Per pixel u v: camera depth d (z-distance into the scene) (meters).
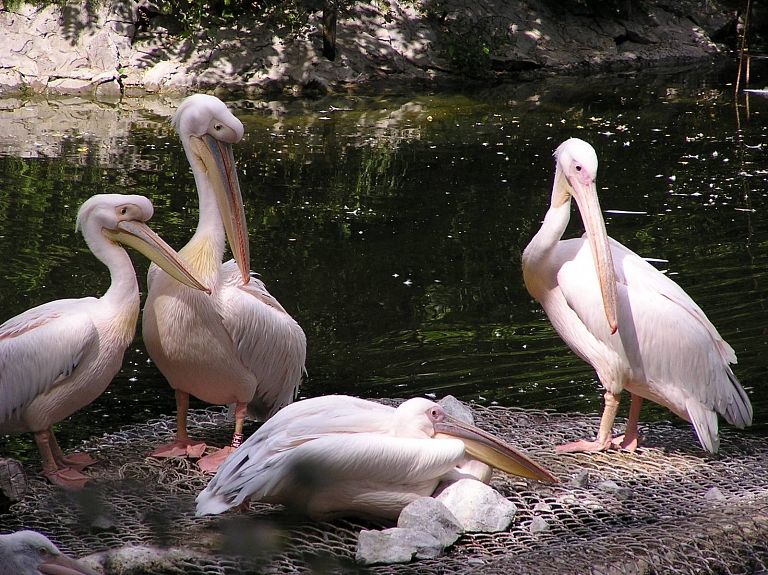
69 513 7.38
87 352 7.95
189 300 8.20
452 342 12.18
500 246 15.78
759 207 17.83
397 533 6.71
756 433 9.66
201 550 6.67
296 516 7.32
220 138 8.70
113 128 23.58
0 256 14.61
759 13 37.50
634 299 8.55
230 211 8.75
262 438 7.37
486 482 7.73
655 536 6.75
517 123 25.33
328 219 17.08
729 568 6.65
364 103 27.61
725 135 23.92
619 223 17.03
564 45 33.81
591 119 25.81
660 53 34.50
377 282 14.16
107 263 8.18
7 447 9.30
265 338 8.66
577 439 9.30
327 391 10.83
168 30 30.08
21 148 21.20
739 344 11.86
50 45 28.47
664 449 8.95
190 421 9.84
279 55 29.77
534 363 11.58
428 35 31.88
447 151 22.22
